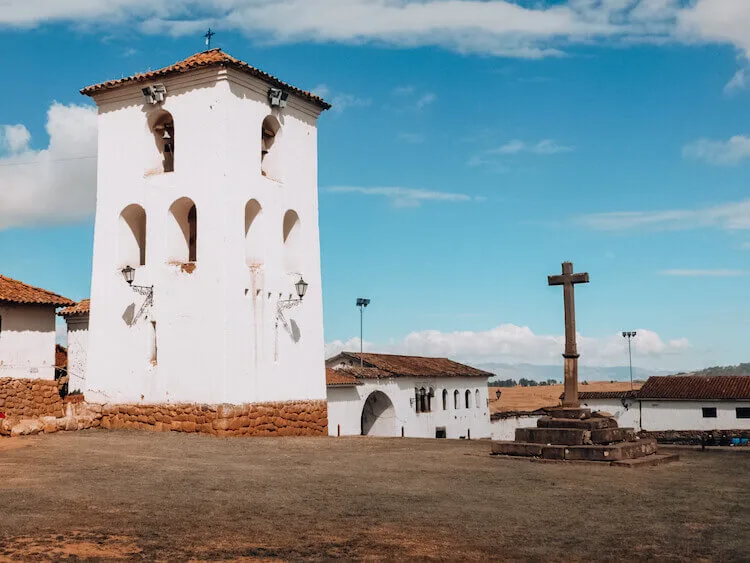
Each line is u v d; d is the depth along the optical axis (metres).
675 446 27.28
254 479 16.03
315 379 29.41
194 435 25.12
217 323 25.55
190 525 11.19
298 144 29.77
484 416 58.50
